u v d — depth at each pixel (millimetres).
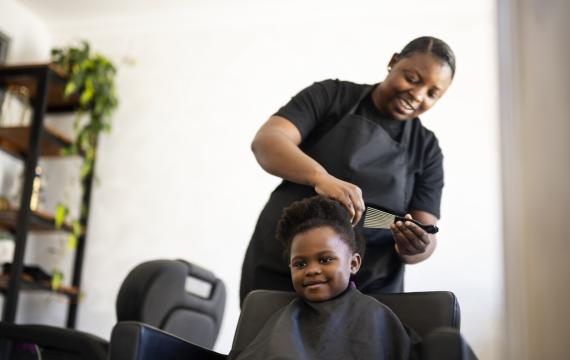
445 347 902
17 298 3289
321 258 1225
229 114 3852
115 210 3834
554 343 678
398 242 1479
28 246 3959
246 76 3887
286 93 3814
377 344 1120
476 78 3559
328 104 1631
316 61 3816
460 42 3637
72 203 3961
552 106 714
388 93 1566
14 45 3961
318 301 1204
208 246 3672
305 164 1428
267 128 1552
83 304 3756
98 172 3896
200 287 3564
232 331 3508
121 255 3773
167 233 3740
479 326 3229
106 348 1537
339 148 1561
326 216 1270
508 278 723
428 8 3729
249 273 1579
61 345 1542
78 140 3771
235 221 3684
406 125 1638
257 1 3875
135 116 3943
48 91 3859
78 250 3771
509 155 747
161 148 3871
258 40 3918
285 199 1572
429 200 1668
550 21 728
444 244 3348
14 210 3469
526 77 746
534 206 712
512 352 705
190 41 4004
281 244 1522
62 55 3828
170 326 1843
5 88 3805
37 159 3469
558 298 680
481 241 3332
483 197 3383
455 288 3287
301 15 3893
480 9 3674
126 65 4035
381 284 1542
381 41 3764
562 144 698
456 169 3434
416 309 1219
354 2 3795
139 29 4082
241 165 3760
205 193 3754
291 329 1141
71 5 4016
